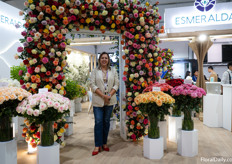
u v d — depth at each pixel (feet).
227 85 13.38
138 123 10.85
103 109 9.72
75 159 8.66
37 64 9.00
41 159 7.08
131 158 8.73
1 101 6.30
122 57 11.27
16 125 14.60
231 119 13.07
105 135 9.73
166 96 8.22
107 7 10.03
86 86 22.20
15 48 15.69
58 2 9.06
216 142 10.89
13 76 11.09
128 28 11.00
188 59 35.58
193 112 18.38
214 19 16.43
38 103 6.81
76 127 14.76
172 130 11.30
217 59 34.30
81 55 23.52
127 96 11.20
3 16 14.42
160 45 38.06
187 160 8.44
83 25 10.21
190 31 17.06
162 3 26.30
